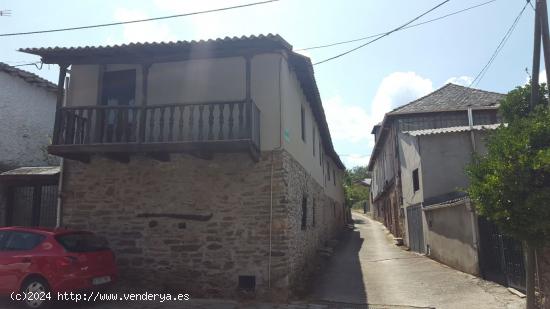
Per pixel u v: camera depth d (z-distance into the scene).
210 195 9.60
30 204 12.15
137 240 9.78
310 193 13.93
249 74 9.01
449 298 8.91
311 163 14.51
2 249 7.89
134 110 9.48
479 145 14.59
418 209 16.22
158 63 10.30
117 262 9.75
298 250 10.80
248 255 9.19
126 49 9.19
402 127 20.22
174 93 10.15
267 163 9.43
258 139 9.38
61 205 10.36
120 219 9.98
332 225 22.56
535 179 6.31
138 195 9.98
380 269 12.88
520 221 6.32
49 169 12.27
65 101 10.79
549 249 6.91
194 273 9.36
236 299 8.94
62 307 7.93
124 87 10.59
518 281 8.82
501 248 9.66
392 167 22.97
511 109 7.97
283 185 9.29
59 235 7.86
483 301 8.45
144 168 10.08
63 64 9.80
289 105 10.45
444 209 13.02
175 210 9.72
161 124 9.19
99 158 10.38
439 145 15.03
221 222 9.45
